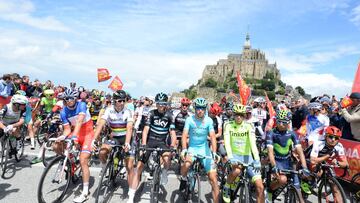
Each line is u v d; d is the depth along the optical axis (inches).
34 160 281.6
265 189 202.5
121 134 221.5
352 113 253.8
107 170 210.7
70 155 221.3
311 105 271.1
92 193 217.5
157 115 217.9
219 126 281.9
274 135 203.6
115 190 229.3
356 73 291.9
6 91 391.5
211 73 6048.2
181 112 286.0
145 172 284.0
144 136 213.3
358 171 246.1
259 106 432.5
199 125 204.7
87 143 211.6
